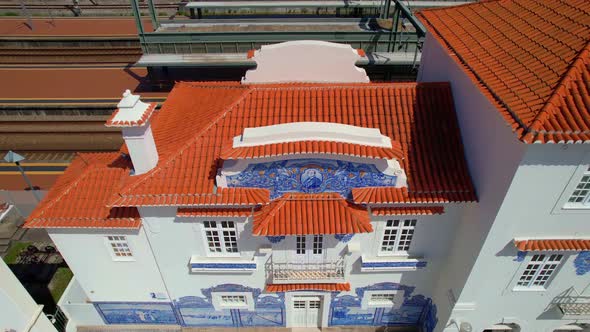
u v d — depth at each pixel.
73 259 16.52
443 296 16.78
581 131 10.25
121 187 14.37
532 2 15.16
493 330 18.30
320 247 15.92
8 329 14.77
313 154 13.39
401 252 16.52
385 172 13.94
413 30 32.84
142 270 17.00
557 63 11.92
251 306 18.33
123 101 13.45
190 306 18.42
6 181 27.19
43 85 36.34
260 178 14.13
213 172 14.65
